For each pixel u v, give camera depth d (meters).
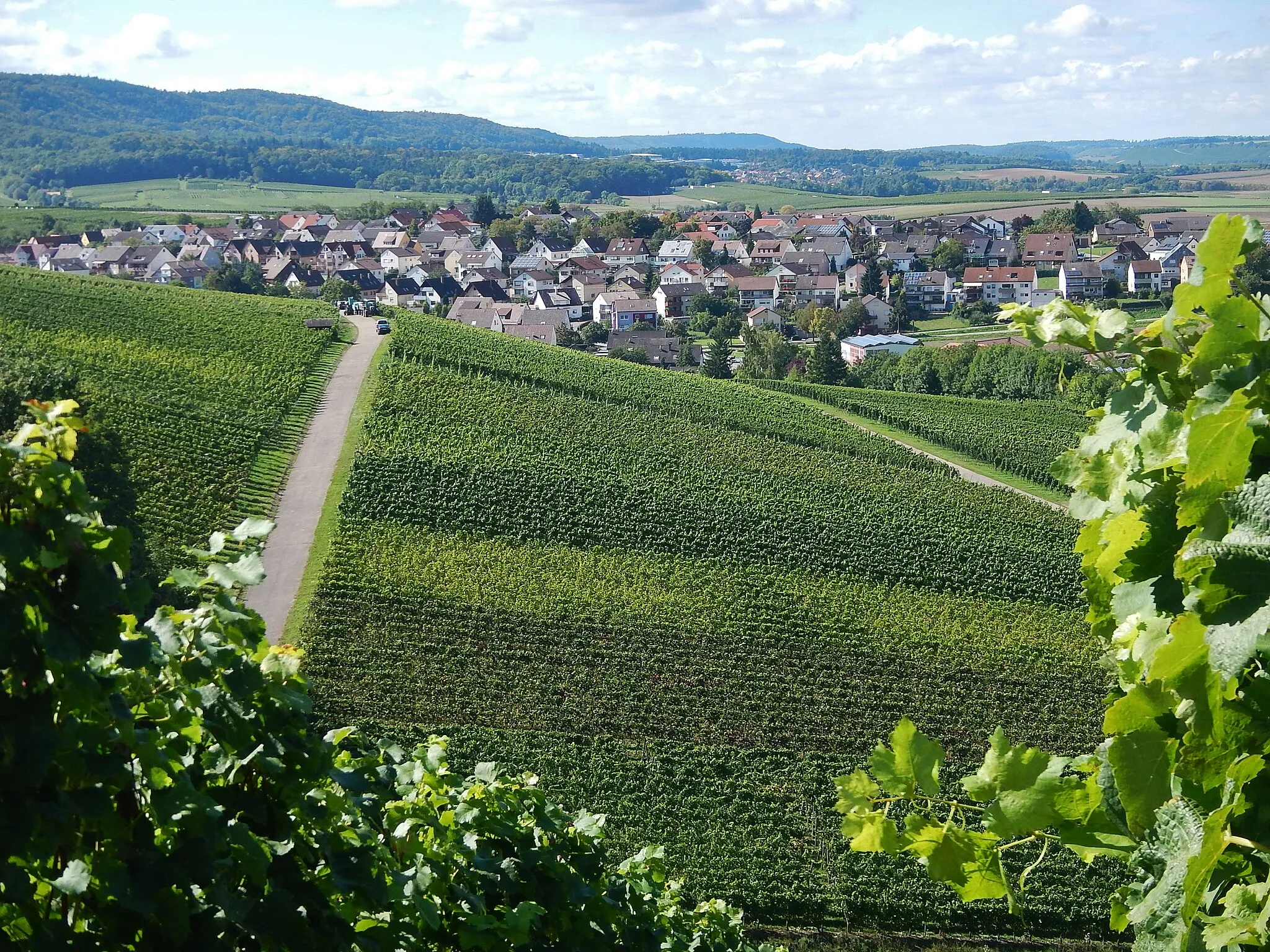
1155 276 146.75
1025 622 53.41
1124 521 3.72
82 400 54.09
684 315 150.38
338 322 94.12
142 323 84.88
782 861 32.91
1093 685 46.34
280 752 4.78
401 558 50.34
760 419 82.12
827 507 65.50
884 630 49.78
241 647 4.75
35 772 3.54
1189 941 3.13
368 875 5.02
